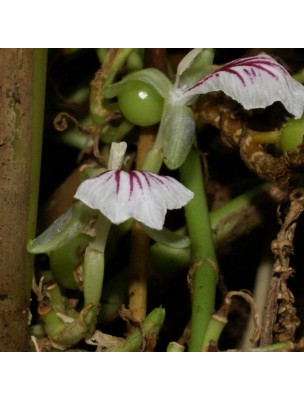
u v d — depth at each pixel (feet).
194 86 0.47
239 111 0.48
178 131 0.47
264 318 0.49
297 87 0.46
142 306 0.51
